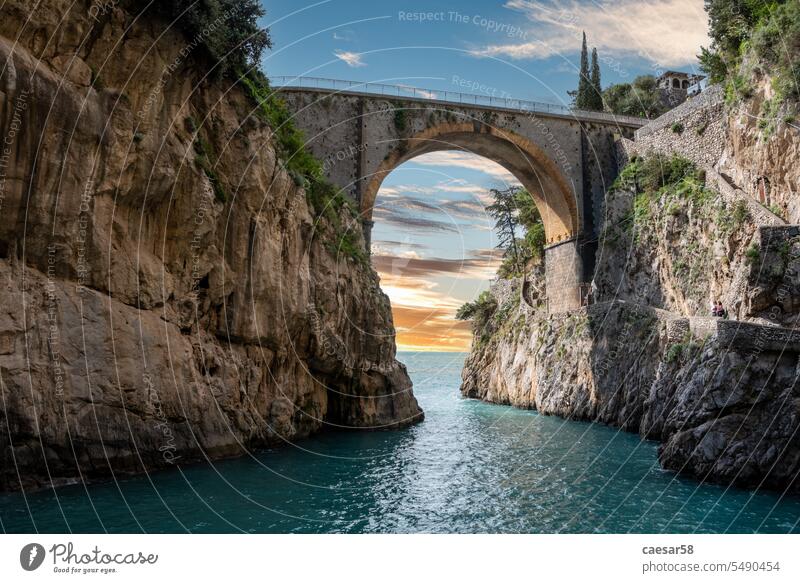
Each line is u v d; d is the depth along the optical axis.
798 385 19.27
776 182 30.58
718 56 38.62
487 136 43.31
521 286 52.94
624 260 42.09
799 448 18.44
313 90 39.03
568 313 43.09
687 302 35.28
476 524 15.36
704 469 19.88
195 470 19.50
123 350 18.34
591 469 22.22
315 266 29.84
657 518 15.88
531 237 53.66
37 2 16.61
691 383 22.11
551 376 42.38
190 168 21.47
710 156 37.75
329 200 32.56
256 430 23.95
